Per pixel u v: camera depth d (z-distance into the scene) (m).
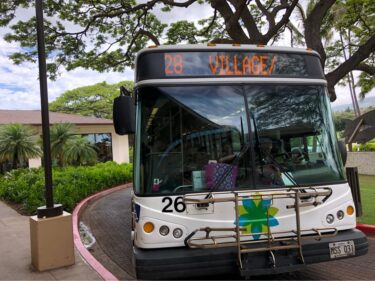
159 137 4.52
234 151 4.63
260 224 4.44
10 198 12.55
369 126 18.03
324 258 4.47
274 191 4.56
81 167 18.95
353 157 18.70
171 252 4.26
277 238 4.46
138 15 15.13
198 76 4.71
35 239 5.78
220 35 15.83
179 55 4.71
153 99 4.58
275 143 4.74
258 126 4.74
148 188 4.39
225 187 4.50
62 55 14.76
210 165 4.55
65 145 20.47
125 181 17.75
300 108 4.95
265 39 11.02
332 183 4.80
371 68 12.05
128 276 5.91
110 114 47.88
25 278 5.42
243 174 4.58
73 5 13.92
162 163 4.48
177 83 4.65
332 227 4.69
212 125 4.64
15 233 8.09
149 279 4.16
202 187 4.48
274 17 13.12
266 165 4.65
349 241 4.61
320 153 4.92
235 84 4.79
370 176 16.89
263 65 4.92
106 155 26.97
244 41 11.26
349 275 5.33
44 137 5.86
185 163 4.51
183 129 4.58
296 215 4.34
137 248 4.41
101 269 5.71
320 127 5.00
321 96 5.09
